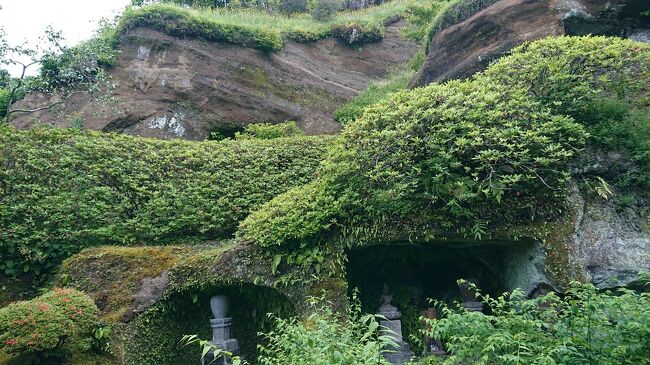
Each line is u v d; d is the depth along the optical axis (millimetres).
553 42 5879
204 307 6289
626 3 7938
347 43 16703
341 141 5926
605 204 5090
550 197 5113
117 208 7176
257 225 5910
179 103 12039
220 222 7543
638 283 4664
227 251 5902
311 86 14492
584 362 3242
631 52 5633
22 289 6445
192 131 11898
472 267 6117
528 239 5082
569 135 5238
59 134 7516
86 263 6312
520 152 4949
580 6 8242
